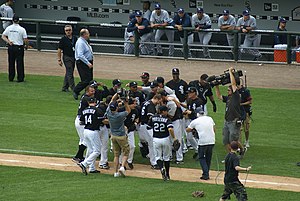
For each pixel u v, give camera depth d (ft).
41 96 272.92
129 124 200.64
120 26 321.52
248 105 217.15
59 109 257.75
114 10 335.06
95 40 328.49
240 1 322.55
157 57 321.73
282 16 320.09
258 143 225.97
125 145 195.21
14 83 289.53
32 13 343.05
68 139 226.99
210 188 186.39
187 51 318.04
